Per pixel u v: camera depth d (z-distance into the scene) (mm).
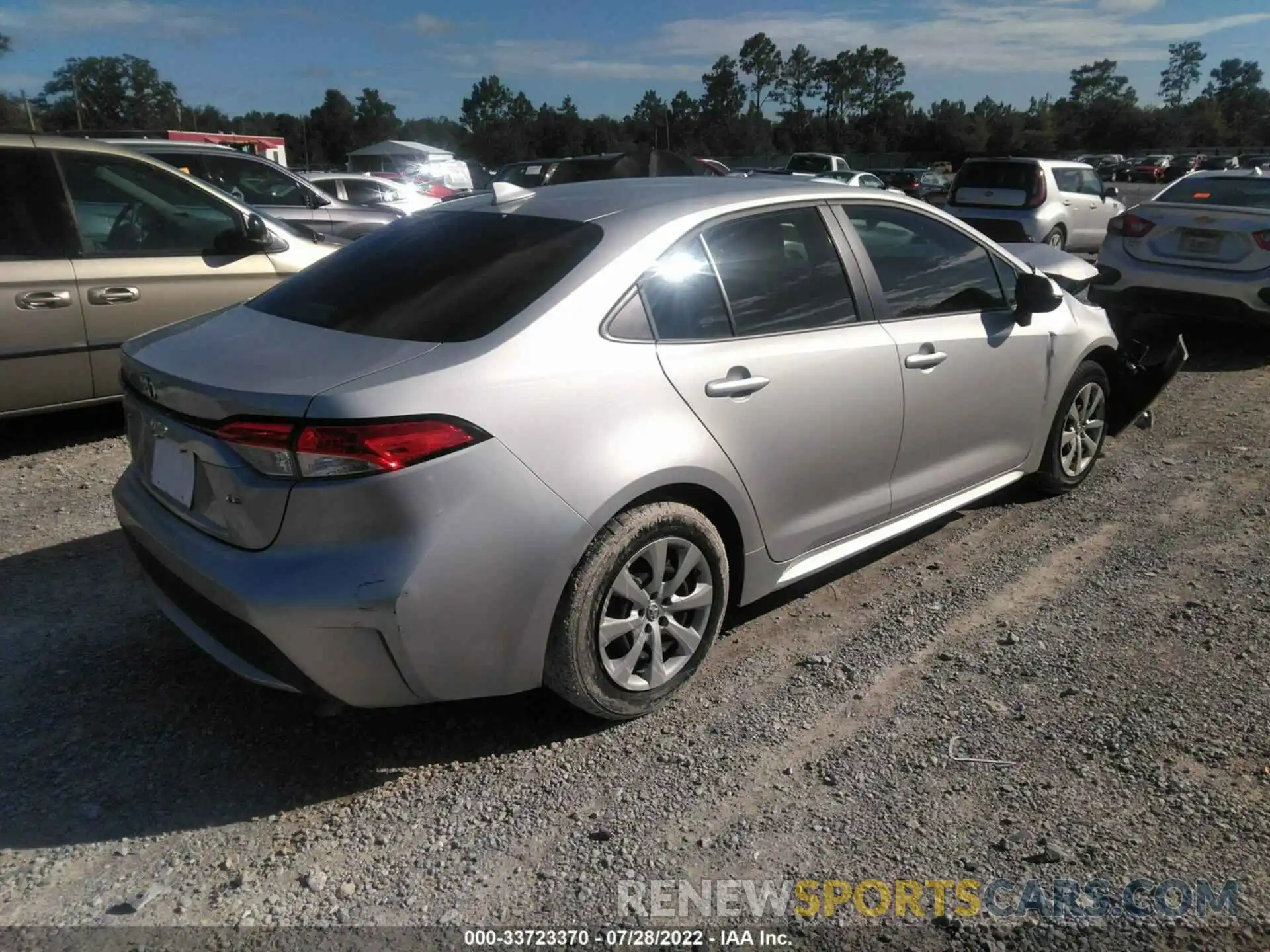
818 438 3387
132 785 2771
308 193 10680
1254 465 5434
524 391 2635
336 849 2539
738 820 2637
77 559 4168
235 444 2516
